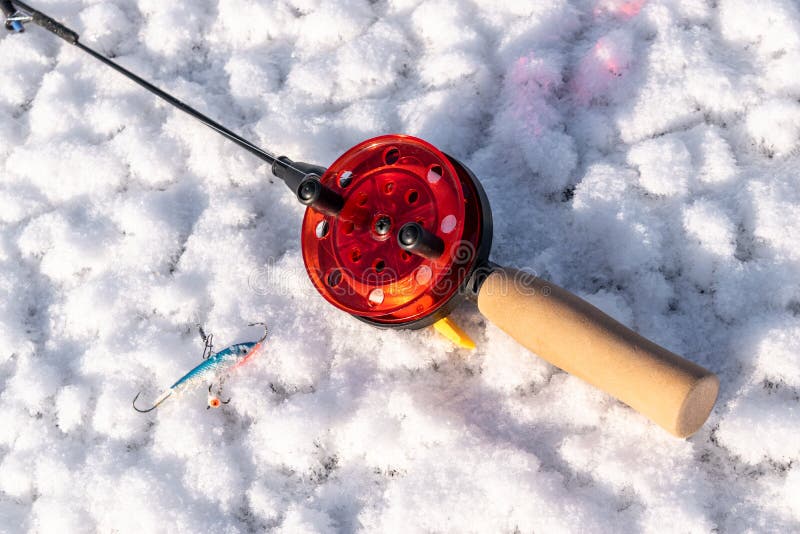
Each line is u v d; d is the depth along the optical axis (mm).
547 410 509
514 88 564
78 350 574
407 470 511
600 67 556
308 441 520
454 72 572
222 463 525
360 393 527
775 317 500
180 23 626
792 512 474
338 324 544
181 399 542
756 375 494
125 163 601
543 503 485
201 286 564
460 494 495
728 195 525
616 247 526
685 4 567
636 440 495
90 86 627
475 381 523
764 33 553
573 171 547
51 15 646
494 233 543
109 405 548
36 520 542
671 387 438
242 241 566
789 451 479
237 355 531
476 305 533
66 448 552
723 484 486
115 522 529
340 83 593
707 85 543
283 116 588
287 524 510
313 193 468
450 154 562
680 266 521
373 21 608
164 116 611
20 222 608
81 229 589
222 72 622
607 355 453
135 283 572
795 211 512
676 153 531
